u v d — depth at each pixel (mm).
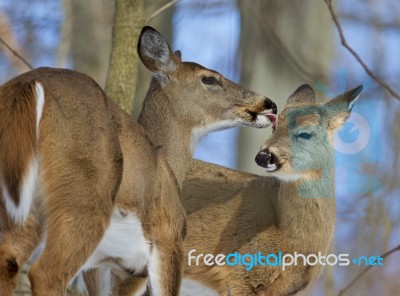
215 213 13008
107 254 10516
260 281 12805
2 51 19250
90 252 9406
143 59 12594
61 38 18547
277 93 18266
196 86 12633
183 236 10945
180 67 12641
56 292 9258
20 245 9375
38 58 20031
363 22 21797
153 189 10492
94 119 9594
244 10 18688
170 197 10719
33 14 19062
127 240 10328
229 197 13164
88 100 9656
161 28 20562
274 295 12852
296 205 12805
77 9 19562
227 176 13414
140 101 18938
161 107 12523
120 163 9711
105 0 19734
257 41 18406
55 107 9406
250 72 18484
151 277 10633
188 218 12969
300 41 18297
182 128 12586
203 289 12961
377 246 18359
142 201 10289
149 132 12477
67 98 9531
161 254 10648
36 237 9406
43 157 9320
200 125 12680
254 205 13078
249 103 12766
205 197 13156
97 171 9477
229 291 12703
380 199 18438
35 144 9305
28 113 9305
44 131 9336
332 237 13000
